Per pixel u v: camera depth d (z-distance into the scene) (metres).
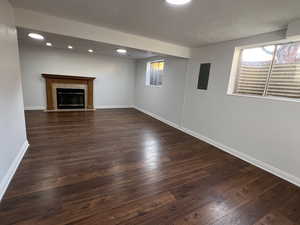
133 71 6.54
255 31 2.31
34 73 4.92
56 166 2.15
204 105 3.48
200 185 1.96
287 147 2.17
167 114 4.71
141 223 1.39
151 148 2.94
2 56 1.67
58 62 5.15
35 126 3.67
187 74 3.88
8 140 1.80
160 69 5.14
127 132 3.72
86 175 2.00
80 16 2.20
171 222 1.42
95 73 5.82
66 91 5.42
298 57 2.15
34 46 4.75
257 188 1.97
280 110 2.22
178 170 2.27
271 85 2.45
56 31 2.33
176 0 1.58
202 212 1.55
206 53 3.35
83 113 5.26
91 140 3.10
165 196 1.73
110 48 3.83
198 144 3.29
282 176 2.22
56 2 1.83
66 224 1.33
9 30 1.90
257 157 2.53
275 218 1.54
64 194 1.65
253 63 2.68
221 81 3.06
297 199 1.81
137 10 1.89
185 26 2.31
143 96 6.04
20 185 1.74
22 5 1.96
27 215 1.38
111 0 1.68
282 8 1.62
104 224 1.35
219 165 2.49
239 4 1.59
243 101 2.69
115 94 6.39
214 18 1.97
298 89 2.16
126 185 1.87
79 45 3.71
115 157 2.51
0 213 1.38
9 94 1.86
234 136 2.88
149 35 2.90
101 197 1.65
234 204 1.68
